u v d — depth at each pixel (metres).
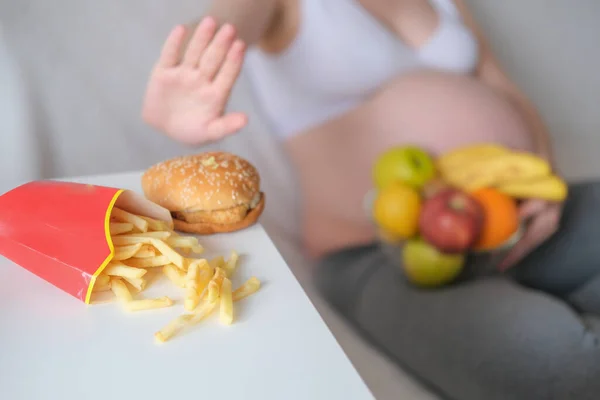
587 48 1.48
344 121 1.16
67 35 0.97
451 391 0.87
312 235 1.16
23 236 0.46
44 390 0.34
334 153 1.16
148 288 0.46
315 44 1.12
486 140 1.20
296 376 0.36
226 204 0.56
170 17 1.04
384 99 1.17
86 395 0.33
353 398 0.34
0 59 0.93
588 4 1.46
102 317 0.41
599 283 1.05
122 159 1.04
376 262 1.09
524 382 0.80
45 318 0.41
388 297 1.02
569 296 1.07
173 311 0.42
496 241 0.96
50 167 1.00
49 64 0.97
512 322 0.89
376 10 1.20
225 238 0.57
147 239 0.46
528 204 1.07
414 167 1.01
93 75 1.00
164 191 0.57
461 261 0.96
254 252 0.53
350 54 1.14
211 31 0.68
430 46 1.23
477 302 0.93
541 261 1.10
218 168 0.58
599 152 1.46
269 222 1.15
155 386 0.34
